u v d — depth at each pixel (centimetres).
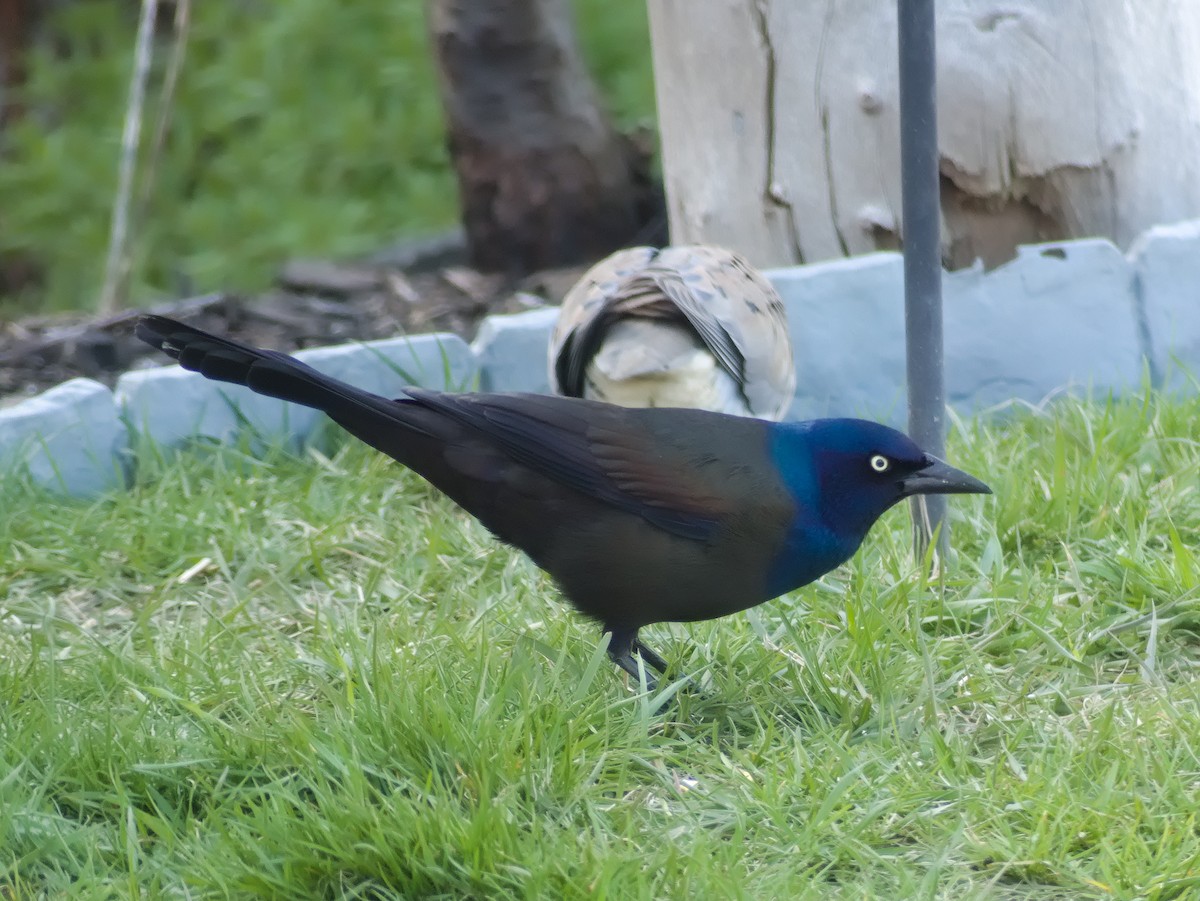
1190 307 1237
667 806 725
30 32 2625
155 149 1798
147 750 758
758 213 1303
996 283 1220
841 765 738
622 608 809
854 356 1216
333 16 2548
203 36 2555
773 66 1270
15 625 956
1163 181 1306
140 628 927
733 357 1038
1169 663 850
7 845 694
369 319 1545
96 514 1072
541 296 1595
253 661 856
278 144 2417
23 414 1116
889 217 1268
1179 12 1292
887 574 933
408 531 1045
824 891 659
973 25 1234
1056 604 902
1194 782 717
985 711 804
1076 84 1253
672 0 1312
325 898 664
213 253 2275
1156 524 980
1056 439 1059
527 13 1727
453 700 770
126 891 664
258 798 728
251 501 1088
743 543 781
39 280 2372
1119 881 645
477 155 1770
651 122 2203
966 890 653
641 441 788
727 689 823
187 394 1168
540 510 800
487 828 657
